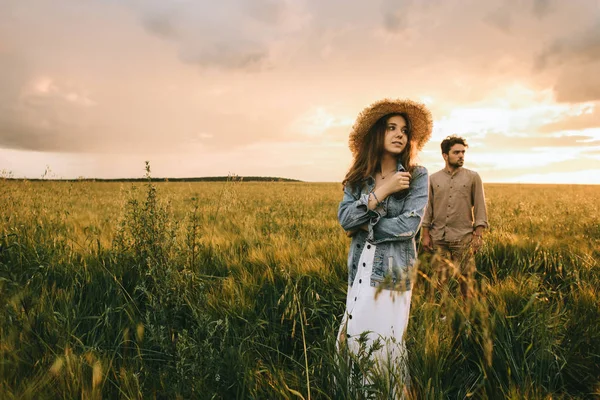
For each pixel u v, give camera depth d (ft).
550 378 7.82
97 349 7.94
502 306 9.98
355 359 6.51
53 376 6.71
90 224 21.93
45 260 12.79
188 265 12.28
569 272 13.12
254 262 15.14
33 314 8.72
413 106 8.27
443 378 7.63
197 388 6.86
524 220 28.30
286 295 10.73
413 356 7.39
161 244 10.97
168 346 7.82
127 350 8.57
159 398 7.05
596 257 15.94
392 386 6.28
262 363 8.19
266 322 9.69
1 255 12.46
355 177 8.62
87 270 12.49
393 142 8.21
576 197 55.93
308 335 9.81
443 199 14.71
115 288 11.01
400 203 7.99
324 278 13.32
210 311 10.25
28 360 7.39
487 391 7.50
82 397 6.11
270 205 40.45
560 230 23.40
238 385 7.10
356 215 7.63
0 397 6.03
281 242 18.51
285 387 6.80
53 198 31.83
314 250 17.10
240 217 28.53
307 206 41.96
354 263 8.32
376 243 7.63
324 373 7.35
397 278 7.30
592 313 10.19
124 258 12.30
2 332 7.68
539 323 8.71
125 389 6.81
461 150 14.39
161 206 11.89
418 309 9.05
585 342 9.15
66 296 10.16
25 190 28.60
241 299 11.08
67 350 7.21
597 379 8.23
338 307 11.57
